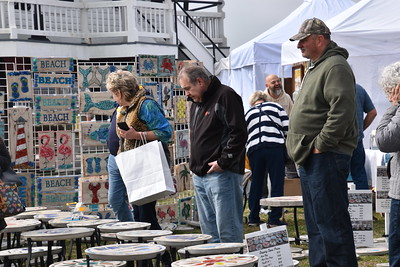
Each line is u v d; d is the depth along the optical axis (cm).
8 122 1139
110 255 540
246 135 679
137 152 741
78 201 1125
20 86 1140
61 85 1149
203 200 714
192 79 685
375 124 1364
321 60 612
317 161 611
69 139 1155
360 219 851
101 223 754
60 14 1942
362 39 1355
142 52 1986
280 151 1074
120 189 824
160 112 778
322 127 610
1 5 1848
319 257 646
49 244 657
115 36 1988
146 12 2034
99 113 1081
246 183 1197
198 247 579
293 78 1847
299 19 1981
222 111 677
